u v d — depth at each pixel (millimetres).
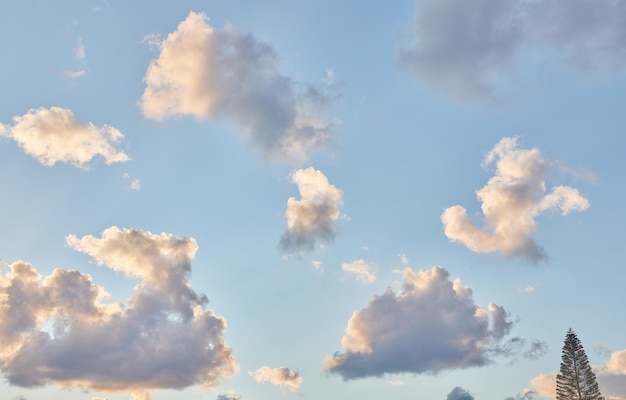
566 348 92750
